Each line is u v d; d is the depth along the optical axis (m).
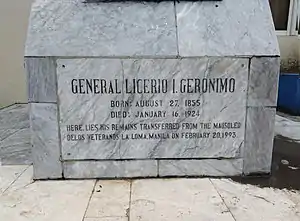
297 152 4.00
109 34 3.15
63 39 3.12
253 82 3.14
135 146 3.25
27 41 3.10
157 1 3.35
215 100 3.17
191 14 3.28
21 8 5.78
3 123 5.10
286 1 6.29
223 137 3.26
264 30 3.21
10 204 2.87
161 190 3.09
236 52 3.08
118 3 3.34
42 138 3.20
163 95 3.14
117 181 3.26
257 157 3.33
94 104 3.14
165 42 3.12
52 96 3.11
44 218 2.68
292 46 6.37
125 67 3.06
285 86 5.95
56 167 3.27
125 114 3.17
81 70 3.06
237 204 2.86
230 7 3.33
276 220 2.63
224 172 3.35
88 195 3.01
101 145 3.24
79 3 3.33
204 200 2.92
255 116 3.22
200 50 3.08
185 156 3.29
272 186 3.18
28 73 3.06
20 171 3.49
